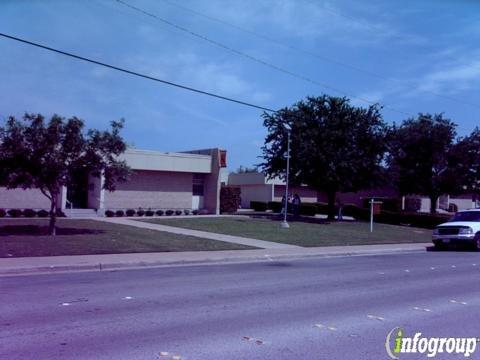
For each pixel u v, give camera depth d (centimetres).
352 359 626
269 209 4700
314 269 1511
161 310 879
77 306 899
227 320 815
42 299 959
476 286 1224
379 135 3559
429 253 2173
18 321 784
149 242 1936
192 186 3806
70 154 2047
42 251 1591
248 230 2602
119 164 2145
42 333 714
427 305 973
